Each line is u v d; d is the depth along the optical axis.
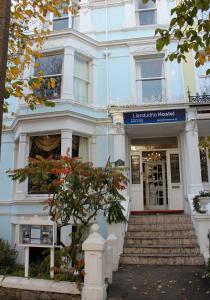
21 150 11.34
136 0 13.43
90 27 13.27
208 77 12.10
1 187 12.40
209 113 10.83
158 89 12.41
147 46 12.69
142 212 11.86
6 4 2.69
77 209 6.20
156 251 8.62
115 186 6.20
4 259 9.60
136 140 13.33
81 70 12.51
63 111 11.01
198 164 10.59
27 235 6.23
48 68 11.97
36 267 7.09
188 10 5.52
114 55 12.89
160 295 5.76
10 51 8.55
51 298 5.46
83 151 11.98
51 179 6.96
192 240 8.98
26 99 7.14
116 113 11.19
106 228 10.84
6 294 5.71
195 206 8.91
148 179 13.09
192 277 6.88
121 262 8.27
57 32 11.89
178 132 12.53
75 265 5.86
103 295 5.24
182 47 5.82
